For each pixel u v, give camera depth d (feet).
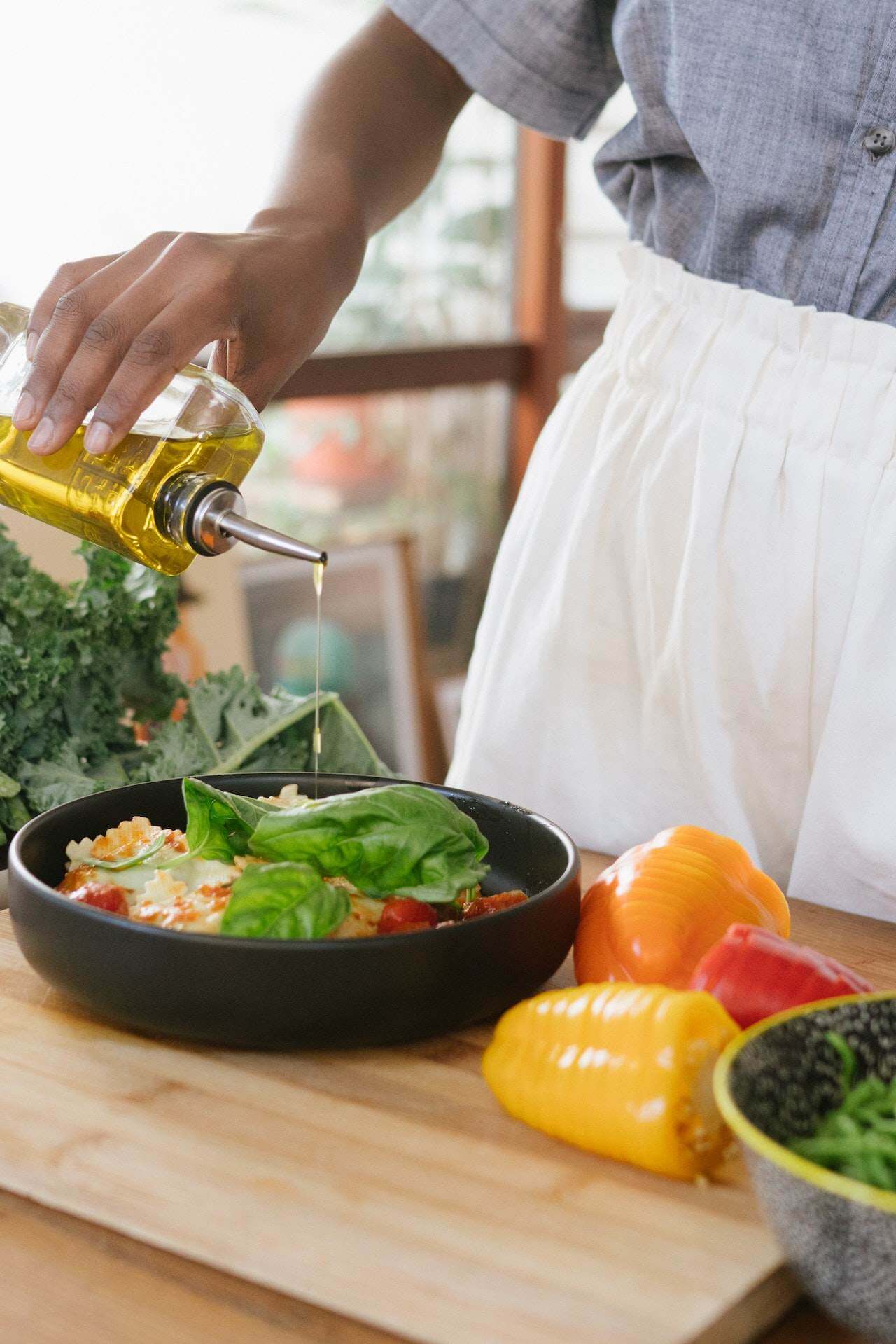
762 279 3.33
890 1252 1.51
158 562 2.71
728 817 3.49
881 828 3.15
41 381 2.51
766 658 3.34
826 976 2.13
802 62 3.05
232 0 8.21
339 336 10.05
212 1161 1.97
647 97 3.40
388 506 10.72
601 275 11.49
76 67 7.63
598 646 3.61
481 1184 1.93
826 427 3.18
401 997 2.17
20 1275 1.81
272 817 2.35
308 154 3.53
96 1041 2.31
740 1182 1.95
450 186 10.43
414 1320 1.66
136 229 8.16
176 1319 1.73
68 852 2.58
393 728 10.16
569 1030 2.07
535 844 2.72
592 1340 1.63
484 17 3.70
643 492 3.46
